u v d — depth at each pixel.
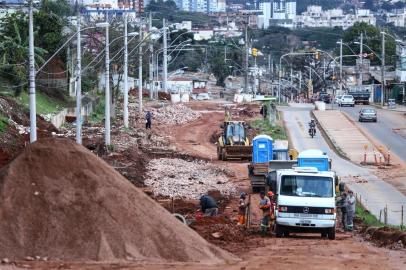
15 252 40.75
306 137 148.25
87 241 41.53
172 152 121.88
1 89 129.88
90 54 166.25
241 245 55.19
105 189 43.88
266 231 64.25
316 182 63.78
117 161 102.00
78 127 95.56
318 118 174.88
